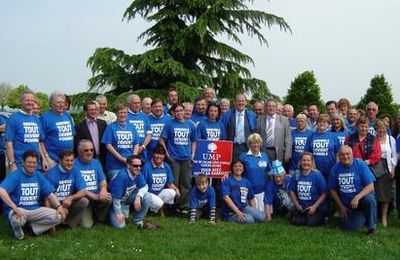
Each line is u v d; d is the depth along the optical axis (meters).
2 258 6.36
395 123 10.66
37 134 8.13
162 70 17.20
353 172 8.44
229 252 6.97
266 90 18.86
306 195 8.95
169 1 18.08
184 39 17.75
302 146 10.12
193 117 10.62
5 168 9.39
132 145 9.30
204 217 9.51
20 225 7.16
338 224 9.07
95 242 7.25
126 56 17.94
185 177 9.88
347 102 11.49
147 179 9.18
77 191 8.02
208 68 18.77
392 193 9.26
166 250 6.97
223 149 9.98
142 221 8.54
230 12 17.81
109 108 17.55
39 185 7.54
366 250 7.17
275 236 7.97
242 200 9.33
